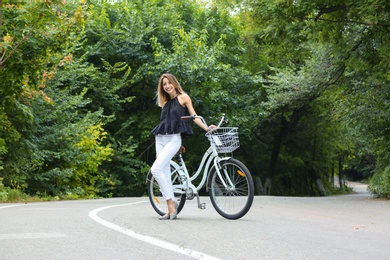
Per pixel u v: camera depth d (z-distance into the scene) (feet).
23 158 54.03
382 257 14.67
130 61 84.79
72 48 65.51
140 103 87.86
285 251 15.29
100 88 77.10
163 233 18.56
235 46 98.89
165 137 24.32
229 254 14.74
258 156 111.75
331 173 153.89
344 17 49.83
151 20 86.53
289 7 48.16
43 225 20.61
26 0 41.55
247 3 52.16
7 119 50.83
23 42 42.01
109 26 82.17
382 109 58.08
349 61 59.47
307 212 30.48
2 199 45.80
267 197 52.03
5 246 15.72
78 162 61.52
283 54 56.13
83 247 15.62
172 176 25.13
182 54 81.30
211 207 31.01
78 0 68.44
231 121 87.10
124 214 25.58
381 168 59.31
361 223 24.12
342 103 62.75
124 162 79.71
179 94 24.59
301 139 115.03
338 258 14.39
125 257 14.17
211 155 24.52
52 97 61.31
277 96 90.33
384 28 51.31
